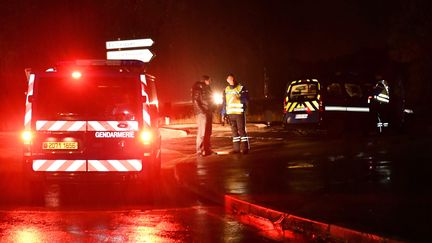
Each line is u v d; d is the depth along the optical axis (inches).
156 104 623.8
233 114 824.3
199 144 829.8
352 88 1030.4
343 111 1017.5
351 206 446.0
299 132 1139.9
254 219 452.8
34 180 527.2
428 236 347.3
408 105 1139.9
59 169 524.7
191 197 552.4
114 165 526.6
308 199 485.1
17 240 379.2
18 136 1258.6
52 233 399.9
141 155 528.1
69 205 509.0
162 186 618.2
